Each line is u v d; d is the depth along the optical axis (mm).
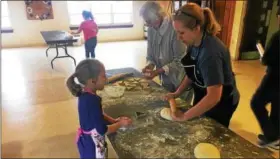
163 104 1479
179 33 1145
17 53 5246
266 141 1062
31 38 6180
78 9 6449
